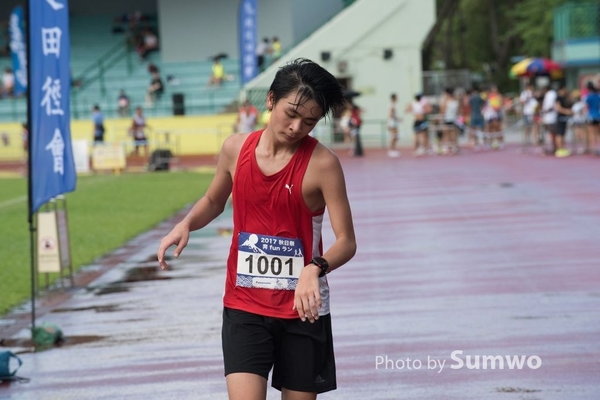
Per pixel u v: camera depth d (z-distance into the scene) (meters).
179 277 20.25
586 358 12.70
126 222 29.98
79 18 79.00
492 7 120.12
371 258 21.45
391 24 70.19
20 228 29.47
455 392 11.55
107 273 21.06
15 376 13.00
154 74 70.31
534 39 107.25
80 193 39.91
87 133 67.31
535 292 16.94
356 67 70.56
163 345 14.49
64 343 14.91
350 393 11.70
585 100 49.66
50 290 19.36
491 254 21.11
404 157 56.03
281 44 75.31
